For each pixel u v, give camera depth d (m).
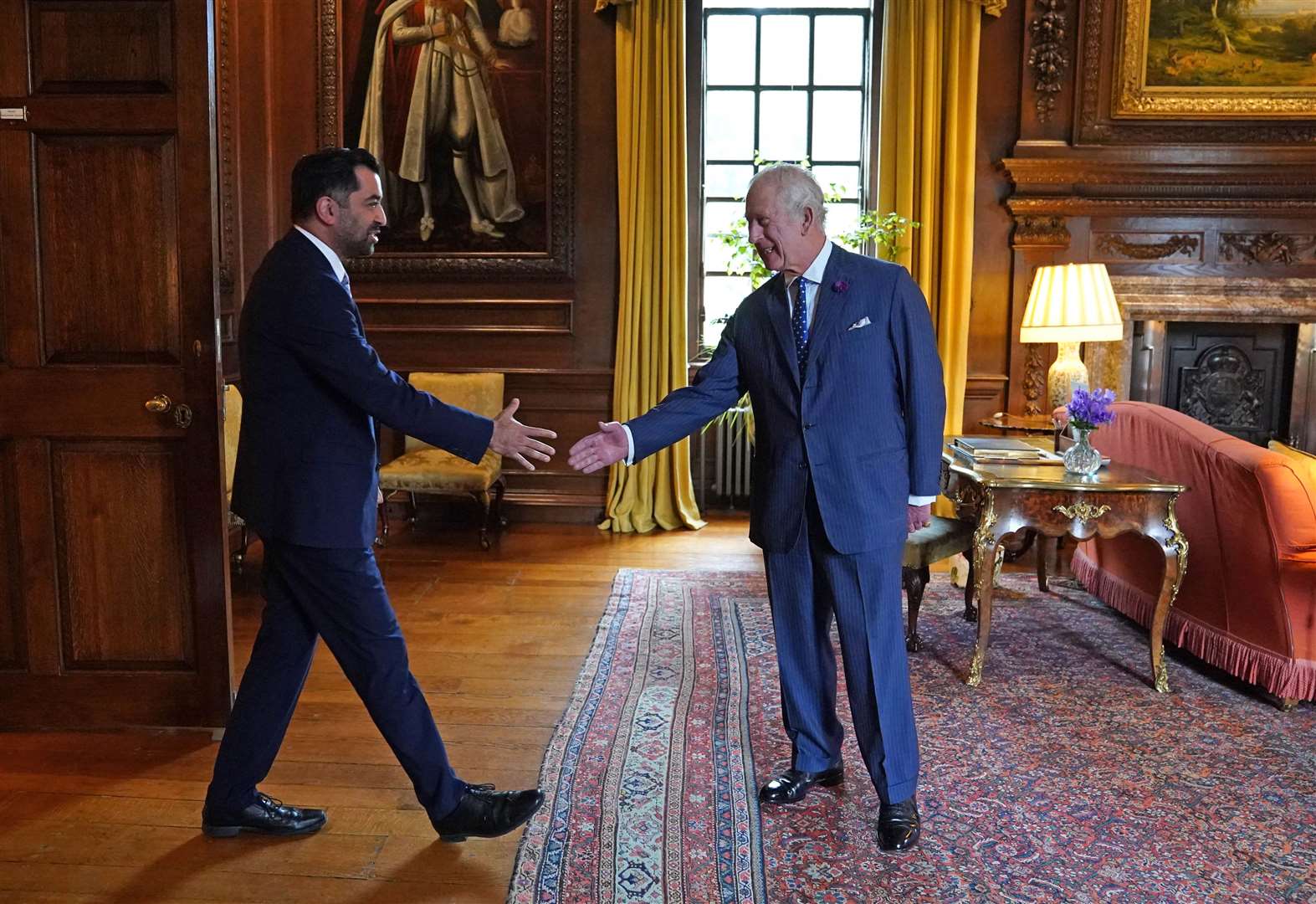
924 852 2.54
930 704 3.49
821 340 2.52
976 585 3.71
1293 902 2.32
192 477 3.13
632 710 3.43
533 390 6.44
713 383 2.75
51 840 2.58
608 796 2.81
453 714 3.44
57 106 3.04
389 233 6.36
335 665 3.87
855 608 2.56
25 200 3.07
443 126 6.24
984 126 6.18
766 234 2.53
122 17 3.04
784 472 2.60
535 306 6.36
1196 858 2.51
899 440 2.58
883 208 6.21
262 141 6.18
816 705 2.78
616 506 6.29
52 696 3.23
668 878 2.41
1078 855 2.53
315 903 2.32
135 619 3.21
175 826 2.66
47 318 3.11
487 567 5.38
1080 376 5.40
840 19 6.47
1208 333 6.27
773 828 2.65
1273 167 5.95
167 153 3.05
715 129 6.59
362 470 2.46
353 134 6.29
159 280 3.09
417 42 6.19
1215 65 5.97
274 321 2.38
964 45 6.03
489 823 2.54
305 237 2.45
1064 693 3.60
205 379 3.09
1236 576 3.56
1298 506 3.32
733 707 3.46
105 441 3.15
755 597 4.80
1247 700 3.54
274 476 2.41
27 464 3.15
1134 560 4.21
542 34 6.15
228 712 3.21
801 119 6.55
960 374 6.16
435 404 2.40
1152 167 5.98
